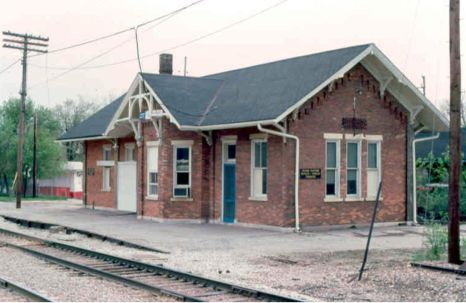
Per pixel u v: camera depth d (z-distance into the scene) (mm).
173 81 29609
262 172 25594
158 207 28453
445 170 32875
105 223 28062
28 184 71188
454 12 16281
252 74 29891
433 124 28016
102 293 12758
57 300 11984
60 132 91250
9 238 24031
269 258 18078
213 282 13641
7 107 71438
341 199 25516
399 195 27141
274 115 23297
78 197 62688
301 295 12766
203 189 28156
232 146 27281
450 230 15992
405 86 26641
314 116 24922
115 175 35906
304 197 24609
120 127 32625
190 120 27172
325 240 22016
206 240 21984
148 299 12258
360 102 26125
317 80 24500
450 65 16312
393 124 27062
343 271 15727
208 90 29938
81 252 19406
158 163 28516
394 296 12633
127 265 16703
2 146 63688
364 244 21016
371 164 26625
